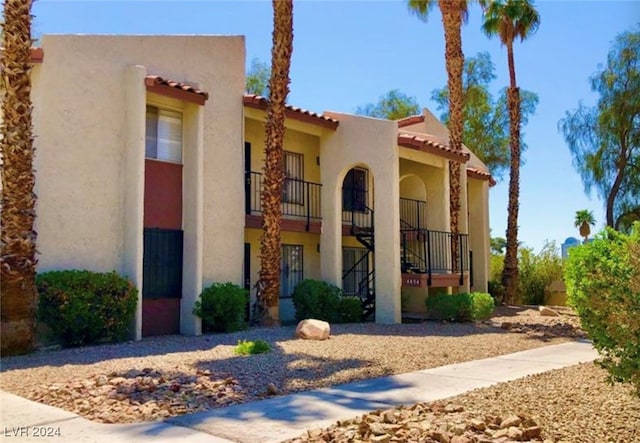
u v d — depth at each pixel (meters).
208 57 15.80
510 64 27.23
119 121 13.70
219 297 14.28
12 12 10.97
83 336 12.01
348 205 21.22
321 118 18.39
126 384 7.88
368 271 21.91
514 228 27.27
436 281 18.72
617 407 6.77
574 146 31.02
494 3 26.33
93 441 5.73
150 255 14.11
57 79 12.93
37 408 6.96
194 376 8.48
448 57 21.86
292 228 18.03
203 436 5.89
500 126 39.81
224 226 15.73
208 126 15.61
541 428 5.76
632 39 29.28
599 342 6.70
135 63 14.18
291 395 7.72
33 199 11.03
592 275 6.82
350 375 9.02
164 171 14.60
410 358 10.70
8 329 10.54
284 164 19.36
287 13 16.08
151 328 14.00
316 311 17.05
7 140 10.86
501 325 16.61
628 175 30.08
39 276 11.66
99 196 13.25
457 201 21.30
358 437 5.67
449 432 5.64
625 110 29.19
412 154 19.80
